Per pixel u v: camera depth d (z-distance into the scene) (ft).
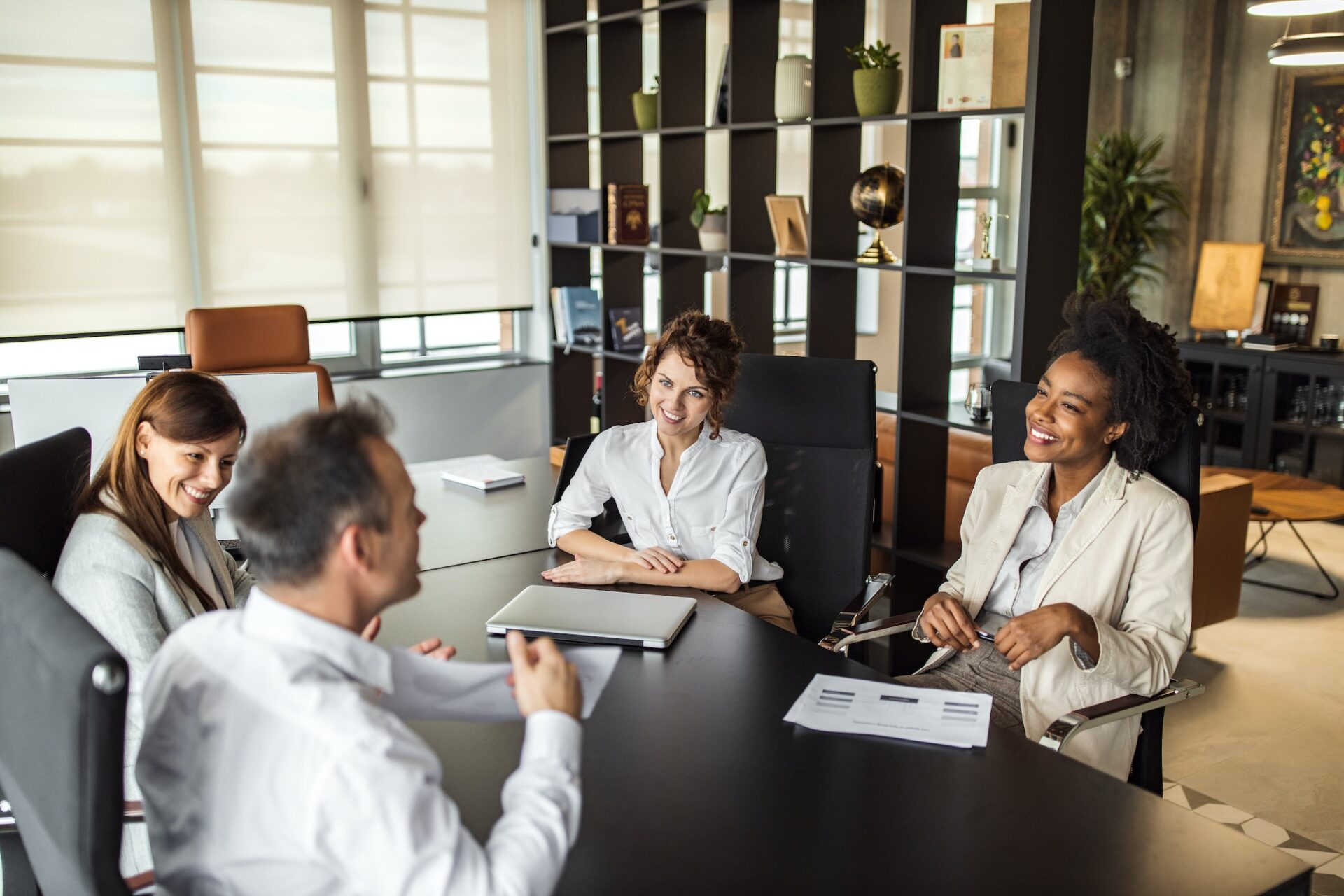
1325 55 14.71
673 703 5.41
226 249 14.87
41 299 13.65
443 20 16.11
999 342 24.72
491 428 17.58
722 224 13.79
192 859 3.24
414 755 3.05
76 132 13.60
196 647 3.31
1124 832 4.28
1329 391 18.08
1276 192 19.75
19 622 3.87
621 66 15.78
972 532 7.39
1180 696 6.08
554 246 17.30
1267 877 3.98
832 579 8.37
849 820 4.34
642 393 8.13
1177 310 21.65
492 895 2.94
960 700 5.45
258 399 8.44
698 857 4.08
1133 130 21.91
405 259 16.38
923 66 10.50
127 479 5.61
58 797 3.56
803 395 8.45
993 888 3.90
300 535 3.12
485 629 6.40
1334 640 12.74
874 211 11.46
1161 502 6.49
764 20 13.02
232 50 14.52
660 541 7.93
